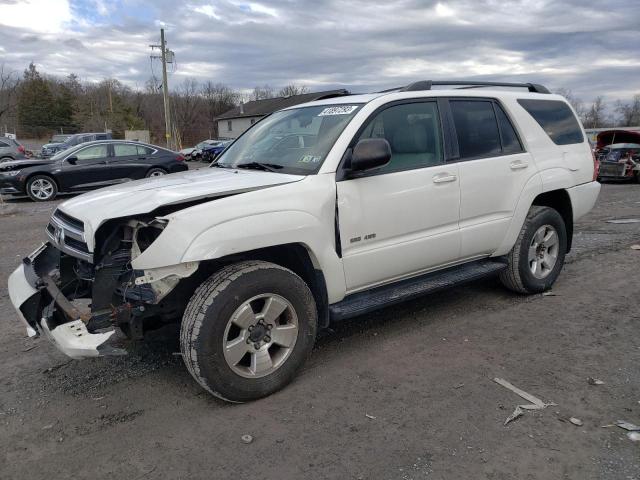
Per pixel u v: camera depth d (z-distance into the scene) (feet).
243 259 10.95
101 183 46.16
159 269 9.40
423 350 12.69
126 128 224.53
